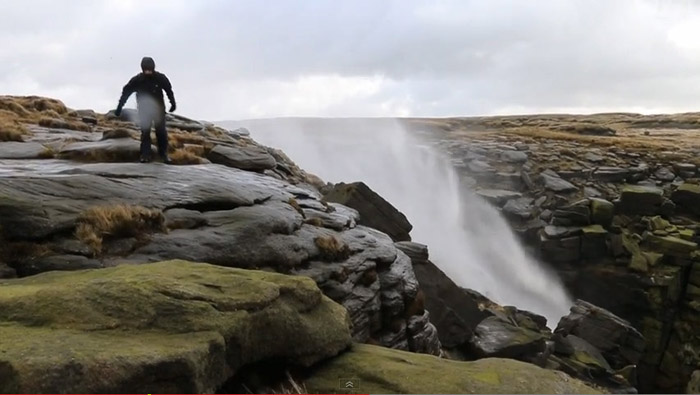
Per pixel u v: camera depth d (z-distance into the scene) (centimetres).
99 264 780
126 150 1434
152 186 1074
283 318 627
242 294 607
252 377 597
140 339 500
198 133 2509
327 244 1139
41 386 411
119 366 443
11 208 771
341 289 1086
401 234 2022
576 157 4734
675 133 8506
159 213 916
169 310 540
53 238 789
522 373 661
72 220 820
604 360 2188
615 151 5162
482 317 2012
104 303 530
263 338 603
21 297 523
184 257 866
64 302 520
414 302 1341
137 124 2606
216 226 981
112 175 1121
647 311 3092
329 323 695
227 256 921
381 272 1285
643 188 3812
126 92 1330
